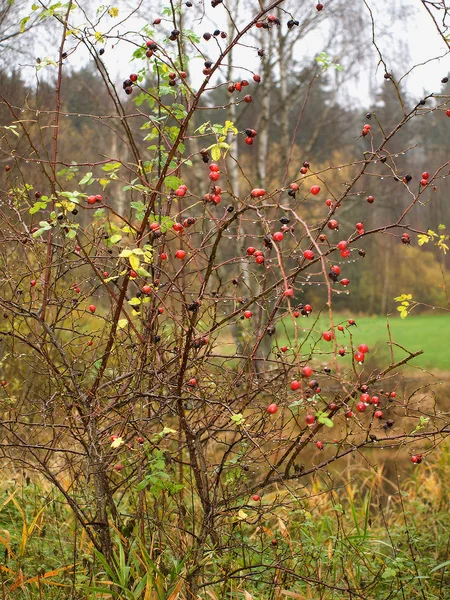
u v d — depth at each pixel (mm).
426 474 5457
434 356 11695
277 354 2666
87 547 3049
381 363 9484
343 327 2654
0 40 6883
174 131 2789
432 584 3326
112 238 2209
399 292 23609
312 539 3320
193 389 2688
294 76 11164
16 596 2744
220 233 2219
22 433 3369
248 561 3154
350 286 23719
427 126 12531
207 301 3086
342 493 4676
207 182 9188
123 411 2746
